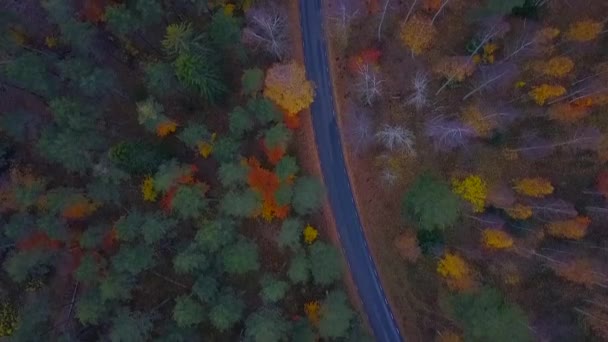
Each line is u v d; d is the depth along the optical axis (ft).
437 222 213.87
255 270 230.68
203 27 221.46
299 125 240.73
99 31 219.82
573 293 232.12
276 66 216.13
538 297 233.35
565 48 228.84
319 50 241.76
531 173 235.20
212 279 211.00
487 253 230.89
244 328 223.51
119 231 209.46
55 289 226.17
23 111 214.07
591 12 228.84
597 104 227.81
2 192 216.13
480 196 226.17
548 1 228.63
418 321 237.86
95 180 218.79
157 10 200.95
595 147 226.17
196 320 205.05
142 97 234.58
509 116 230.68
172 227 218.18
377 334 241.76
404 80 237.86
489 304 214.69
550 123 232.73
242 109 216.33
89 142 204.64
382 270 241.96
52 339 210.38
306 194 218.79
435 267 235.20
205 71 206.28
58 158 203.10
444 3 223.92
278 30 230.48
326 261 217.97
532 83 230.48
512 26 228.43
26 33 221.46
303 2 242.99
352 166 242.17
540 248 230.27
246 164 214.28
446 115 234.79
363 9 237.25
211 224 208.85
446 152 236.43
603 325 223.71
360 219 242.58
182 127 233.35
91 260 210.59
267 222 230.27
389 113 239.09
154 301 229.25
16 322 222.07
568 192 234.99
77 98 210.38
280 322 211.20
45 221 206.08
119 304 217.15
